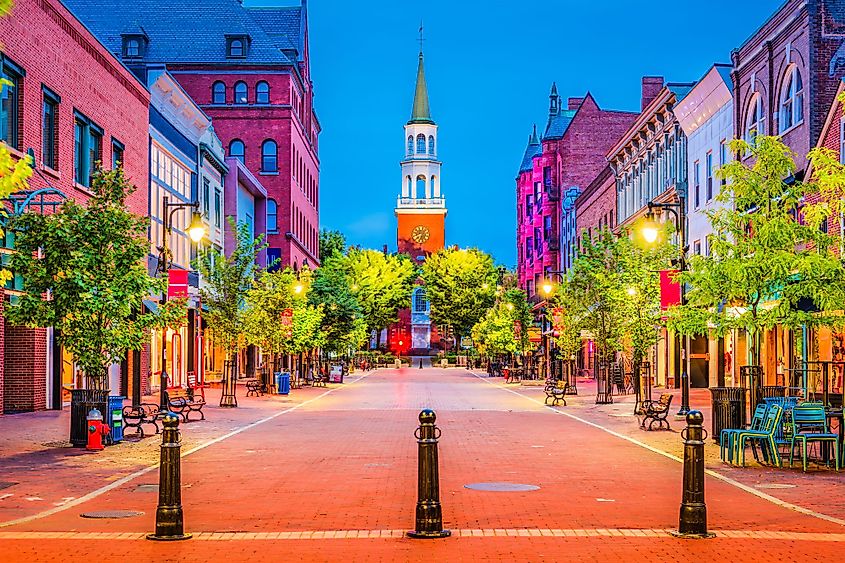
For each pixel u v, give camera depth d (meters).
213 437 25.19
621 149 65.75
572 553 11.08
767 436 19.25
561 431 27.08
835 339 32.47
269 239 79.06
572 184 94.00
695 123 49.88
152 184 45.34
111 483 16.89
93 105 36.22
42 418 29.58
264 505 14.49
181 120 52.34
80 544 11.63
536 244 106.31
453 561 10.70
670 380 54.16
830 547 11.45
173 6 81.50
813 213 21.14
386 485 16.47
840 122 32.56
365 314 124.44
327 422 30.44
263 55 79.56
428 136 166.25
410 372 95.38
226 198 65.38
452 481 16.97
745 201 22.22
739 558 10.87
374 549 11.31
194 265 40.81
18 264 21.75
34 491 15.99
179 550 11.30
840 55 34.97
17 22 29.16
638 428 28.03
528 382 64.38
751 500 15.17
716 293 22.11
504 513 13.77
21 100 29.81
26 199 22.59
